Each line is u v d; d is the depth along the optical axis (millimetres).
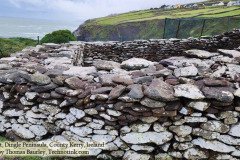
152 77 5434
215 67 5898
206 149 5070
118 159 5293
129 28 70375
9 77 5805
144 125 5062
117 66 6695
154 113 4969
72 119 5355
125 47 13062
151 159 5168
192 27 45625
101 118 5254
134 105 5020
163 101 4922
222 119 5012
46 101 5547
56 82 5594
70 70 6066
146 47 13297
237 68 5766
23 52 8625
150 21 69312
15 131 5844
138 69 6523
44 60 7516
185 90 4949
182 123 5055
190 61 6074
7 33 168000
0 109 5965
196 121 5027
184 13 72688
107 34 69688
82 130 5344
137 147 5129
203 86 5148
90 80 5664
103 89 5246
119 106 5043
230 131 4988
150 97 4906
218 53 7059
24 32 185375
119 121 5141
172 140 5152
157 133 5070
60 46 10484
